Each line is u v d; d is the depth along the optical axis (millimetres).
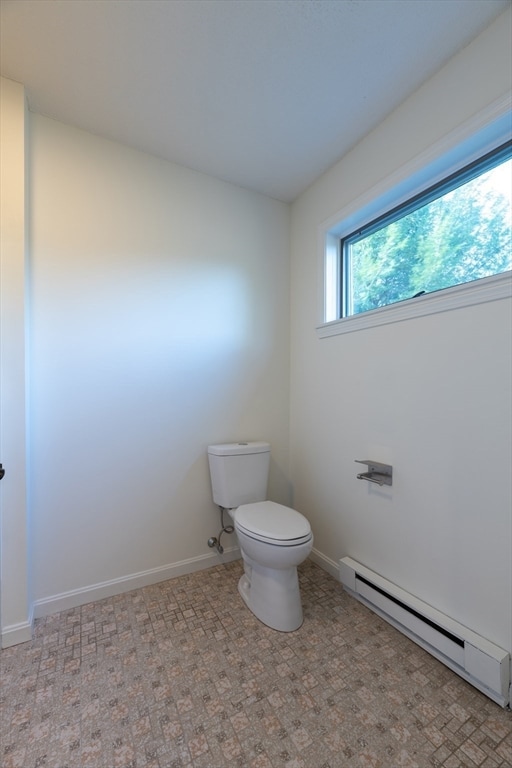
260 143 1854
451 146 1365
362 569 1738
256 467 2049
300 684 1245
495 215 1346
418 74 1436
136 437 1876
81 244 1738
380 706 1158
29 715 1128
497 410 1223
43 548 1635
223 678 1271
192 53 1353
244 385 2232
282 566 1492
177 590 1840
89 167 1766
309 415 2236
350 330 1877
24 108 1486
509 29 1187
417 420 1509
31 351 1604
